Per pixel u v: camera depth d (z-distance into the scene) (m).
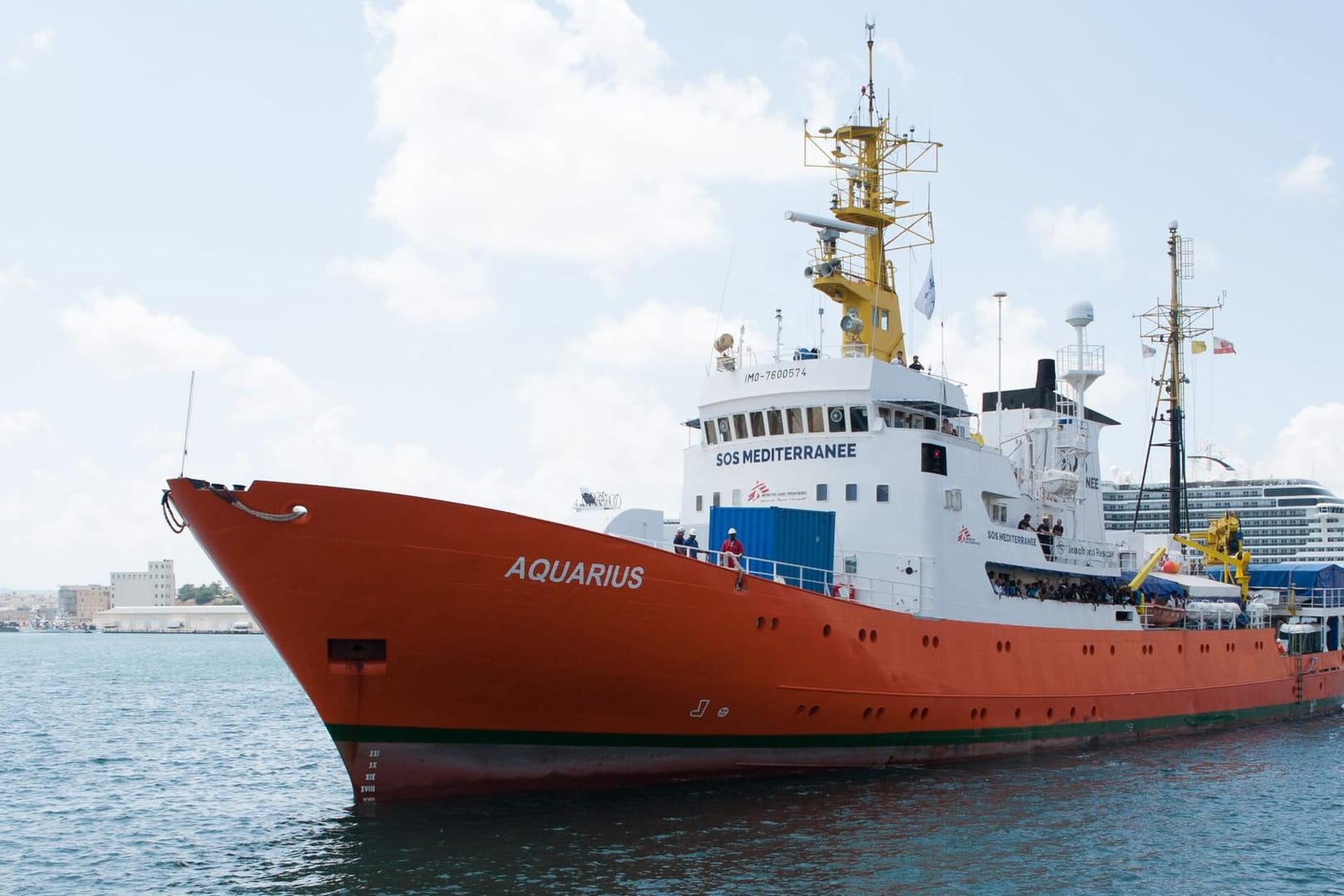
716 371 34.50
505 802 24.08
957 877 20.55
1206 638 41.56
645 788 25.59
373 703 22.64
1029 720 32.66
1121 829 24.59
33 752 40.16
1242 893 20.55
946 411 34.28
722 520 29.34
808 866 20.70
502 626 22.47
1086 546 40.25
